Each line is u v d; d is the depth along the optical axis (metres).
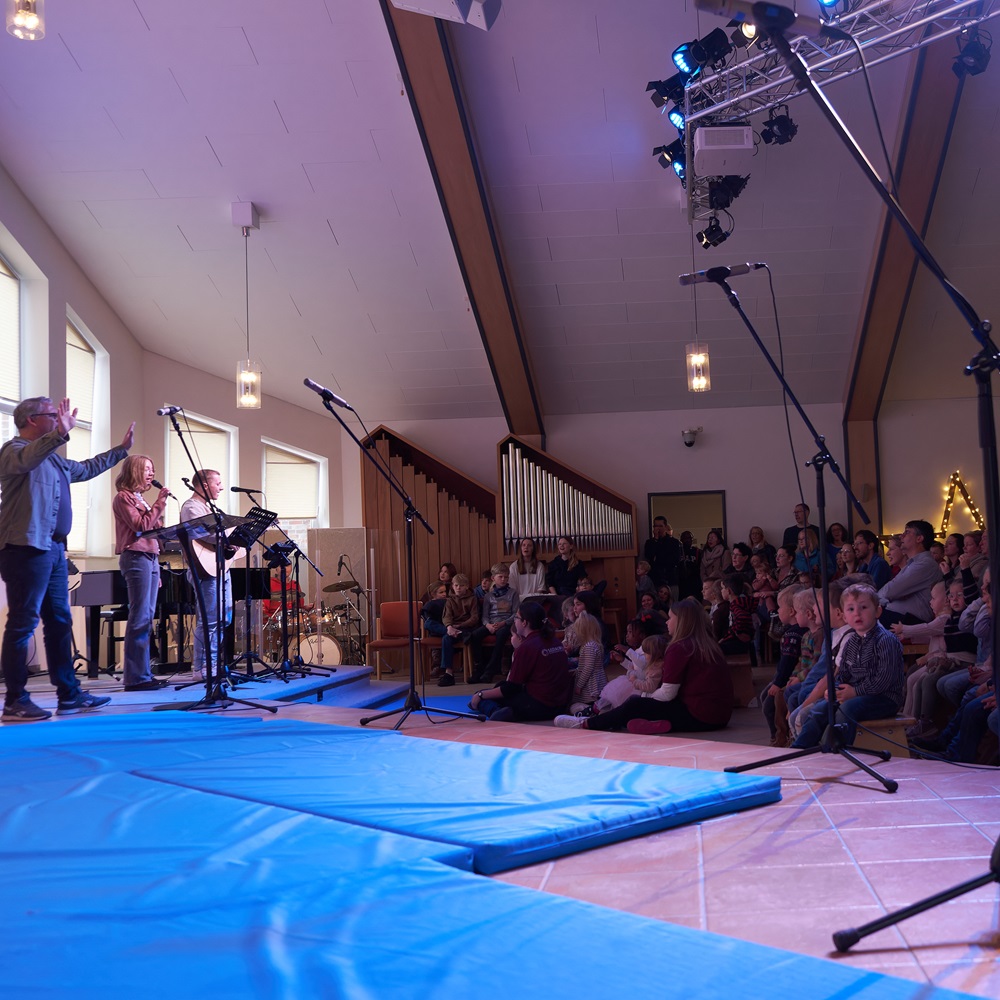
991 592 2.00
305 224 8.77
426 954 1.67
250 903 1.95
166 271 9.23
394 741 4.03
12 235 7.95
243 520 5.45
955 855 2.34
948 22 6.66
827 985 1.53
